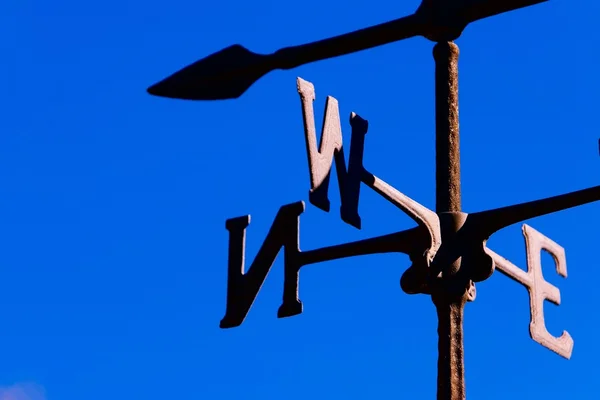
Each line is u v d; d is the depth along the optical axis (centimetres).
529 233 475
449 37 411
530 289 457
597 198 377
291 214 443
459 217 396
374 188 401
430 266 389
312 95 400
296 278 428
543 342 452
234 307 448
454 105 411
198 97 436
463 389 379
